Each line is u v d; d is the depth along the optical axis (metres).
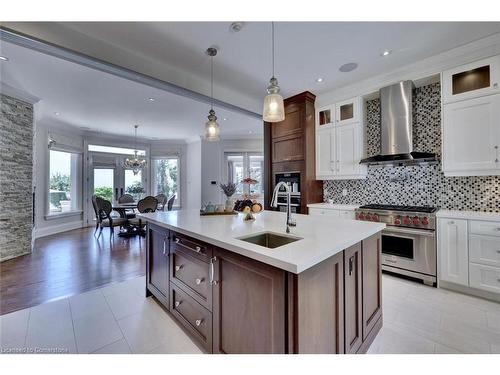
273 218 2.26
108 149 7.17
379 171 3.54
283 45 2.50
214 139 2.62
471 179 2.79
